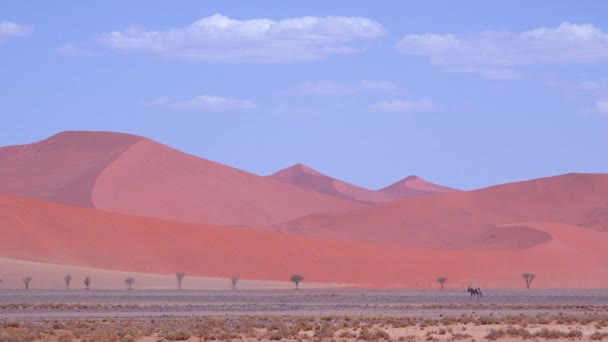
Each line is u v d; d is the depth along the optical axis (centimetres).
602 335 6556
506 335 6638
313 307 11088
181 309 10525
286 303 12050
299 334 6812
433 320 8100
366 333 6631
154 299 12662
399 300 13162
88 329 7100
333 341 6306
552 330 6719
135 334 6738
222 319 8525
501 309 10956
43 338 6425
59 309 10419
